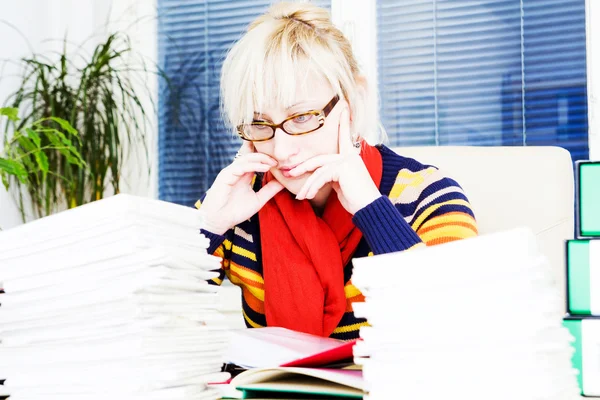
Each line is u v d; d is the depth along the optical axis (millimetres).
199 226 732
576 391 613
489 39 3191
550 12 3111
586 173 778
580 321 731
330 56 1204
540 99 3117
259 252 1414
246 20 3463
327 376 626
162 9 3561
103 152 3066
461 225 1279
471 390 557
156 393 624
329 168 1165
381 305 582
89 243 647
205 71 3498
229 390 676
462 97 3219
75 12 3486
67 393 650
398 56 3295
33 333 668
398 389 574
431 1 3262
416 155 1612
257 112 1197
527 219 1503
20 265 677
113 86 3432
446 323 566
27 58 3287
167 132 3512
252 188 1431
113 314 634
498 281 564
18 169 2477
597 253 747
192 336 674
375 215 1071
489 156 1567
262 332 936
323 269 1298
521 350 557
